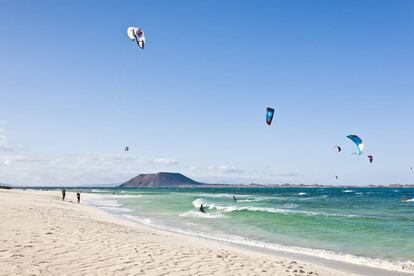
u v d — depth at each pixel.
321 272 10.01
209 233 20.12
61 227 14.71
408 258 13.62
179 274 8.30
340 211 38.50
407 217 30.31
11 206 23.72
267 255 13.34
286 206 46.88
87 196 76.12
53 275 7.66
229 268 9.27
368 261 12.97
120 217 28.84
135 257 9.73
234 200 63.94
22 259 8.79
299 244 16.80
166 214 32.22
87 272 8.03
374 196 92.38
